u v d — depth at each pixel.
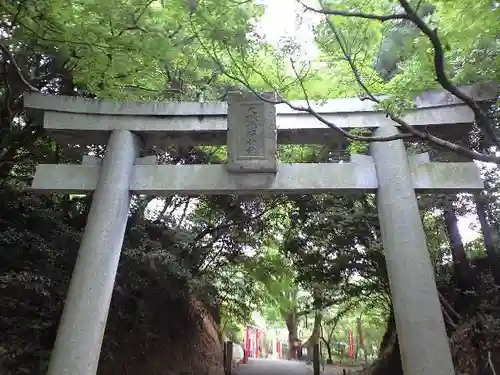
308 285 12.31
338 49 5.09
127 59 5.86
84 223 9.67
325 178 5.83
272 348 31.12
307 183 5.82
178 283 10.03
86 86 7.39
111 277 5.45
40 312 7.82
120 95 6.52
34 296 7.90
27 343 7.42
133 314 9.26
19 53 8.28
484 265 9.25
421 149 7.45
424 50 4.78
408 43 5.03
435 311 4.90
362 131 6.08
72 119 6.35
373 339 21.69
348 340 21.64
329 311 20.42
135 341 9.49
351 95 6.97
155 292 9.77
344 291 11.62
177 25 5.46
